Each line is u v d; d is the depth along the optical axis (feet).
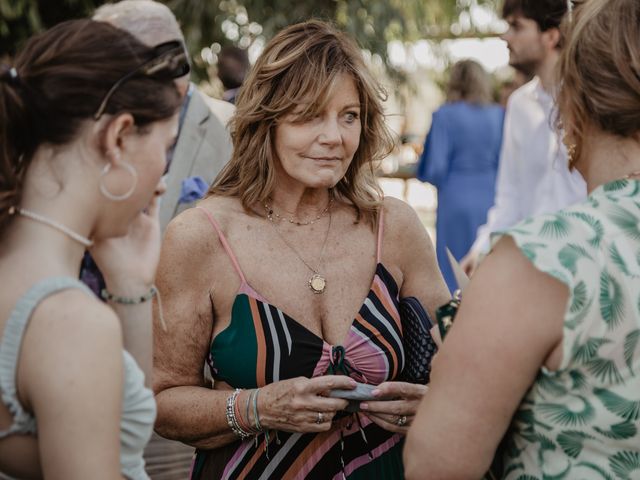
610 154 4.93
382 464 7.21
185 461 12.12
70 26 4.77
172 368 7.27
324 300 7.31
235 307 7.13
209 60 27.04
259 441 7.17
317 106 7.04
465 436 4.79
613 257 4.70
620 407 4.70
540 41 12.46
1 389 4.39
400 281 7.76
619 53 4.70
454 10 31.63
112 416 4.38
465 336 4.79
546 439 4.90
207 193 7.72
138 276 5.51
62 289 4.45
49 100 4.55
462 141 23.18
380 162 7.86
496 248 4.86
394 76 27.73
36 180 4.64
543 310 4.64
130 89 4.66
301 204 7.55
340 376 6.76
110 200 4.73
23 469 4.59
